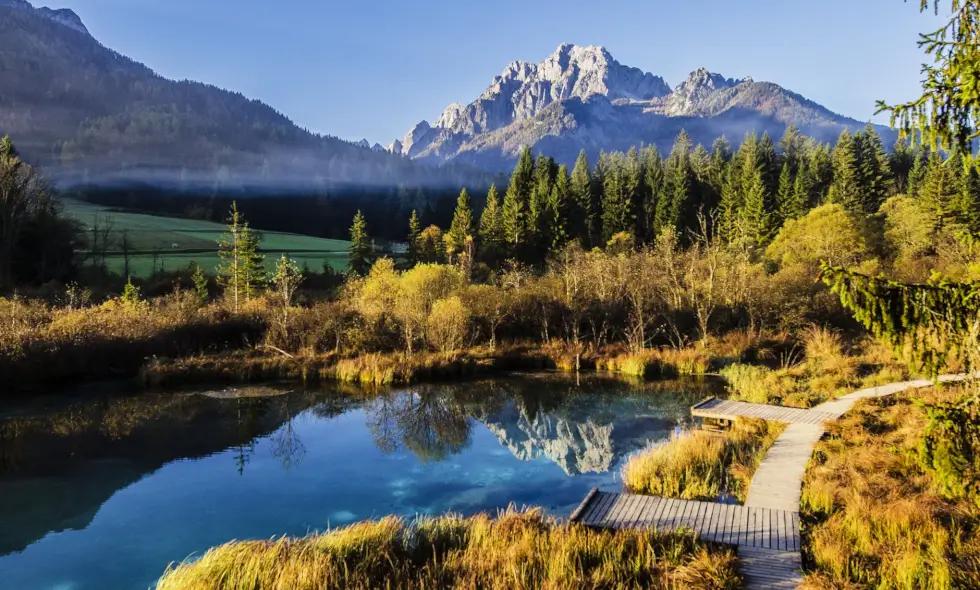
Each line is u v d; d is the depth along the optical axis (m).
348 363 23.78
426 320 27.84
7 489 12.39
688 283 32.41
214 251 68.19
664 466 11.85
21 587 8.57
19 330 22.64
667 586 6.99
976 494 5.09
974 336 5.09
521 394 21.69
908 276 31.33
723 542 8.15
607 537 8.35
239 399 20.38
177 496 12.05
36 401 19.61
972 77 4.65
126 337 24.30
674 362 25.17
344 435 16.67
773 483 10.48
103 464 13.95
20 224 43.12
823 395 17.75
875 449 11.68
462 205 66.88
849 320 29.80
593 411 19.20
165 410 18.86
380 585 7.47
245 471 13.56
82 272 46.44
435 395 21.55
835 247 38.94
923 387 16.64
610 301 31.47
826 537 8.12
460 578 7.51
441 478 13.08
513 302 30.92
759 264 36.25
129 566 9.20
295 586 7.30
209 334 27.02
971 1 4.86
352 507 11.45
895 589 6.74
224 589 7.37
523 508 10.51
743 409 15.73
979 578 6.66
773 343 27.61
